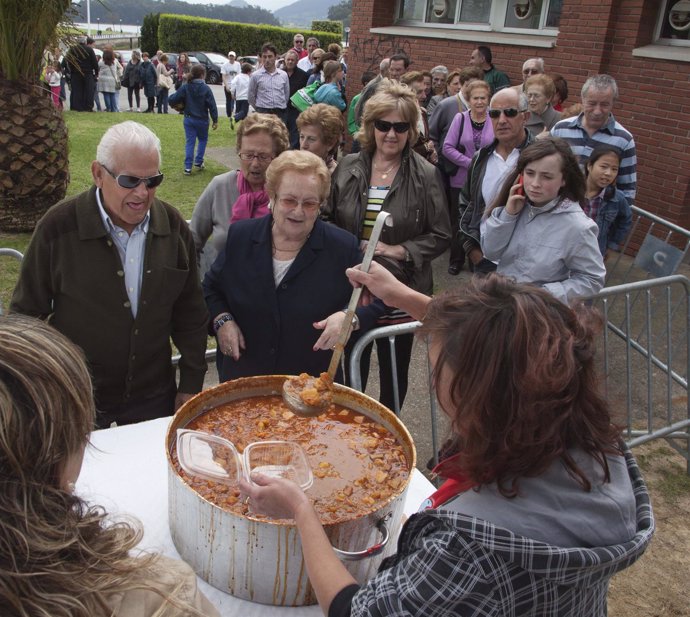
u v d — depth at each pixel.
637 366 4.38
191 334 2.39
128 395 2.28
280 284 2.30
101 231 2.04
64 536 0.75
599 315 1.08
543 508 0.94
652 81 6.26
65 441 0.77
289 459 1.44
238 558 1.28
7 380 0.73
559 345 0.95
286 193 2.17
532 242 2.89
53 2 5.55
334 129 3.32
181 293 2.32
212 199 2.89
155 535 1.48
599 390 1.01
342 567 1.10
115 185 1.95
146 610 0.80
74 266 2.06
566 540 0.92
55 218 2.03
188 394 2.41
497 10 8.00
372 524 1.29
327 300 2.32
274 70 9.90
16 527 0.71
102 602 0.76
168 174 9.00
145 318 2.19
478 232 4.00
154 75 16.20
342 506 1.36
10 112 5.77
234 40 30.20
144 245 2.14
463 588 0.88
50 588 0.73
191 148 8.94
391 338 2.35
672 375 3.55
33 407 0.73
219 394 1.71
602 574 0.94
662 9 6.24
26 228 6.27
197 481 1.39
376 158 3.15
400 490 1.35
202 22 29.16
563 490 0.96
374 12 9.36
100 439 1.83
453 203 5.67
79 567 0.76
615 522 0.96
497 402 0.94
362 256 2.40
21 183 6.01
